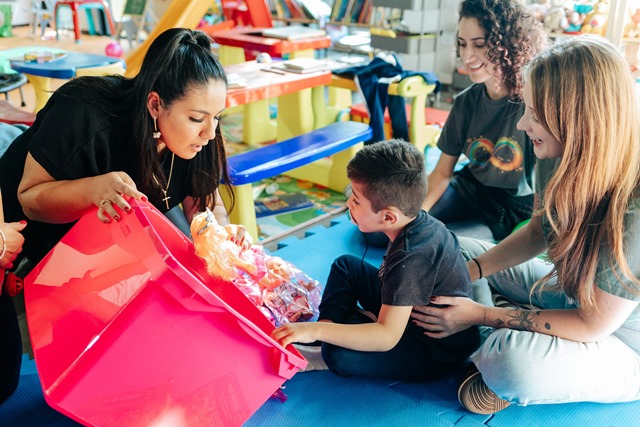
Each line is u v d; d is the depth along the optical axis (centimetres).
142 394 101
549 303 153
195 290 94
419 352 141
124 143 131
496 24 175
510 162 191
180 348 101
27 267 154
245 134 339
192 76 117
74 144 125
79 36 619
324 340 127
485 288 156
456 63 414
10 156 140
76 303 106
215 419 110
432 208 204
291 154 231
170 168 143
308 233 226
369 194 128
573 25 308
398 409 137
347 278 155
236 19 434
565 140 115
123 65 331
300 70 284
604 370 128
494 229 203
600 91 109
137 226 101
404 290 128
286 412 135
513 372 125
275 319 148
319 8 486
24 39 627
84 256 111
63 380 96
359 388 144
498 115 190
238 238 140
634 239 111
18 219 140
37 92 324
